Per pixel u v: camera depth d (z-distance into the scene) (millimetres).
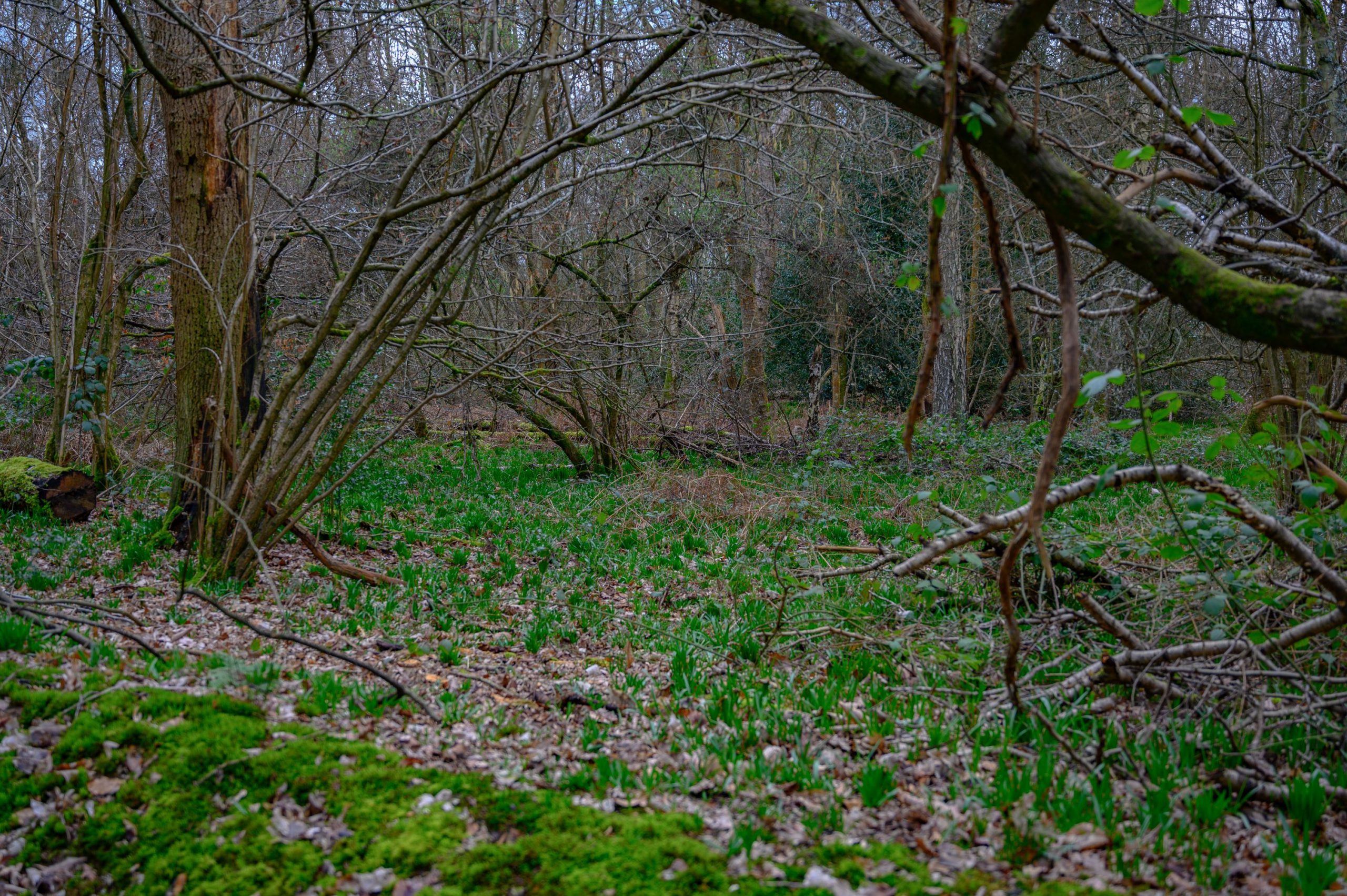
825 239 16375
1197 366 14812
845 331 20969
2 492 8328
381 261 9375
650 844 2910
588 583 7398
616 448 14383
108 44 9859
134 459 10039
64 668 4043
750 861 2836
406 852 2883
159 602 5730
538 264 14133
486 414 21562
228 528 6449
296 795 3189
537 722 4156
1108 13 7164
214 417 6406
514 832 3020
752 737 3875
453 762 3574
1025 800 3238
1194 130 3463
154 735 3430
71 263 11914
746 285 16688
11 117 10367
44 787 3215
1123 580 5547
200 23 6871
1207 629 4707
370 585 6828
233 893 2785
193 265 6441
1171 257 2729
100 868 2965
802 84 6594
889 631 5383
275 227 8891
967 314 15977
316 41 5348
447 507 10953
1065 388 2898
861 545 9266
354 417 6445
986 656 4930
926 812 3201
